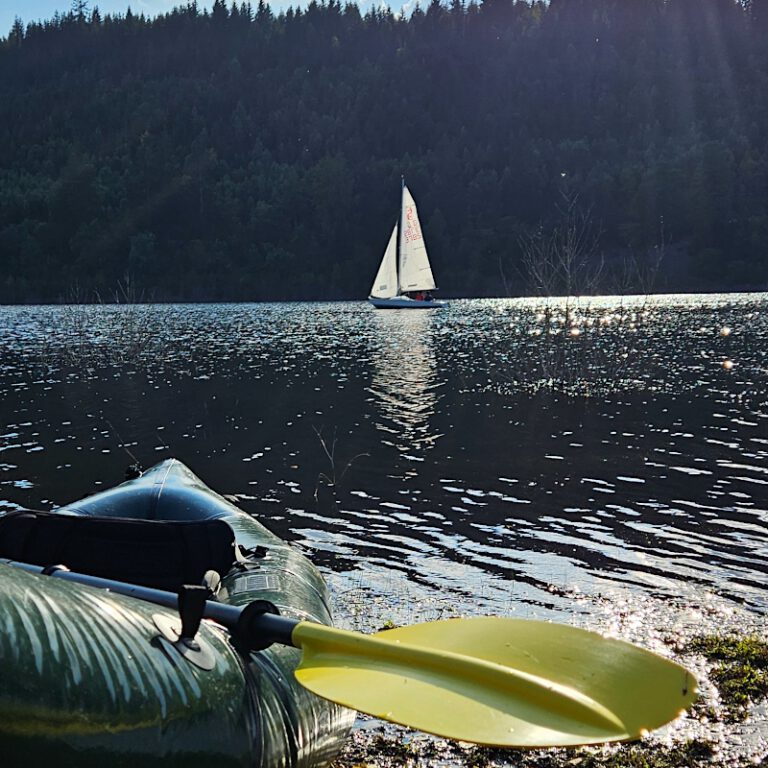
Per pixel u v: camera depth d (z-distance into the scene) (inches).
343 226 4197.8
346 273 3986.2
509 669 90.4
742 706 151.1
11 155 5344.5
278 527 274.4
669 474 344.8
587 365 748.6
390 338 1185.4
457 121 5767.7
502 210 4387.3
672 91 5620.1
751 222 3779.5
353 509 296.7
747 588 214.4
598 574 225.6
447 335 1206.3
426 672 93.2
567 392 593.6
